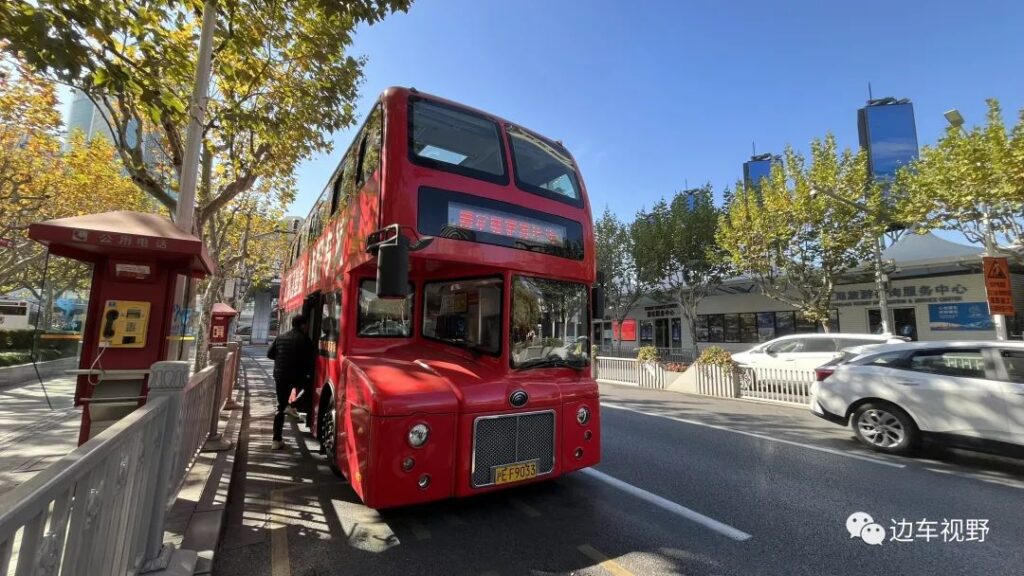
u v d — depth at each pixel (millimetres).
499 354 4465
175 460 3977
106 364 4461
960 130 11703
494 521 4258
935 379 6461
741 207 18234
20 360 12406
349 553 3639
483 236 4504
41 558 1600
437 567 3441
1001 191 10562
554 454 4445
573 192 5500
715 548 3770
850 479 5520
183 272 4918
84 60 4160
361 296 5133
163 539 3252
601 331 30109
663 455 6559
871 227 14992
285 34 6820
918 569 3475
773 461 6273
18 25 3797
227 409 9086
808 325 22062
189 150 5691
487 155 4902
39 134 11117
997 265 10969
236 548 3684
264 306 47062
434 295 5270
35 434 6590
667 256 22906
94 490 2027
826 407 7457
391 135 4352
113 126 7160
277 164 8219
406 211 4156
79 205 14719
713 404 11617
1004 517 4430
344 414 4555
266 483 5148
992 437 5875
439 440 3883
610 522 4254
